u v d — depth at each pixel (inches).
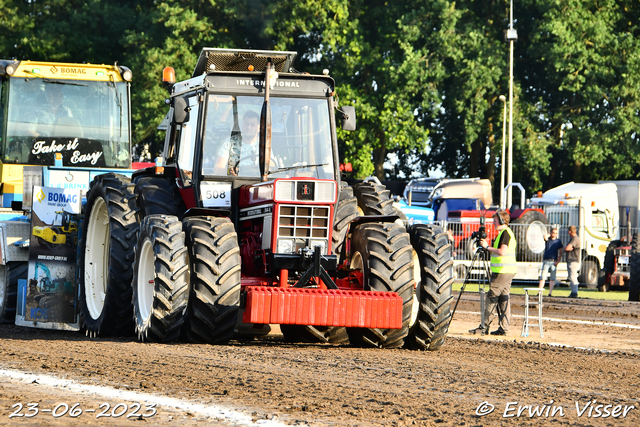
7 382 839.7
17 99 1849.2
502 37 6131.9
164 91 5364.2
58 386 818.2
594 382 974.4
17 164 1828.2
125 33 5654.5
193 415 690.2
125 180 1428.4
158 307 1154.0
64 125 1878.7
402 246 1218.6
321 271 1163.9
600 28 5767.7
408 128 5684.1
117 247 1344.7
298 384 857.5
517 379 967.6
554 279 3275.1
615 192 4050.2
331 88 1288.1
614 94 5812.0
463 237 3614.7
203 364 981.2
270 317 1091.9
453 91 5876.0
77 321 1454.2
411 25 5728.3
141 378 867.4
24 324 1491.1
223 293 1139.9
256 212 1211.9
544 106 6176.2
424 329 1229.7
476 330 1699.1
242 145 1251.8
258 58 1328.7
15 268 1595.7
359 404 758.5
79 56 5826.8
